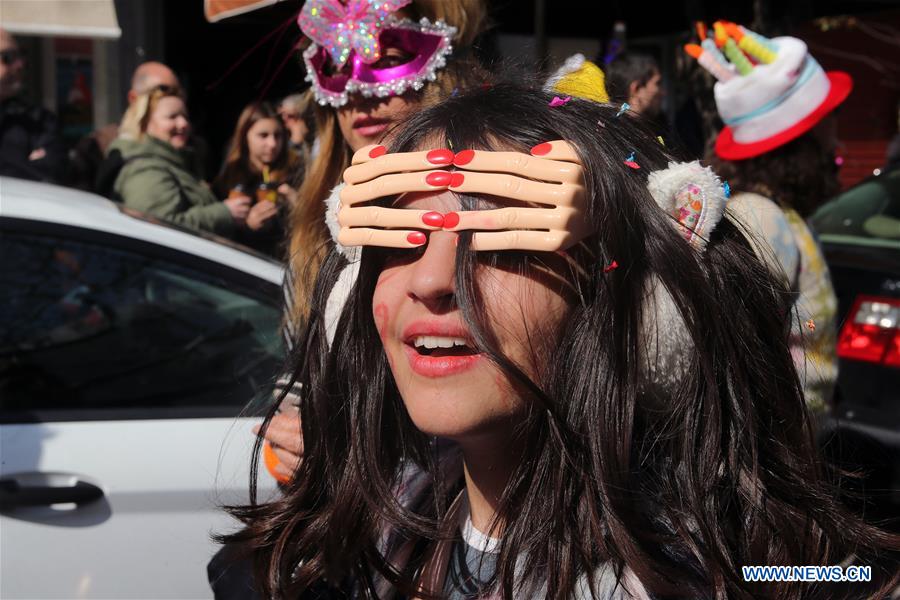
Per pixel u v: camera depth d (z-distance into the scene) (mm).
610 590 882
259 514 1097
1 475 1967
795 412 978
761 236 1328
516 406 858
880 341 3137
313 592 1059
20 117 3992
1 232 2213
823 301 2051
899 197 3936
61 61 6230
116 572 1964
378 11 1676
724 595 869
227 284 2299
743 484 926
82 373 2156
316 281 1133
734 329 932
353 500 1026
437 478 1080
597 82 1188
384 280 904
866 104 8102
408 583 1003
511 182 838
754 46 2168
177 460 2023
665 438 931
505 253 841
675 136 1057
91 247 2260
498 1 5809
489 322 834
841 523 967
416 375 870
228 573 1109
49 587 1934
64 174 4102
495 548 964
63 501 1979
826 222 4027
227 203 3561
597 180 876
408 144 955
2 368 2129
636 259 898
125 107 6312
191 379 2176
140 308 2242
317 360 1099
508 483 933
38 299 2199
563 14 6375
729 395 929
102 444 2033
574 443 873
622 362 878
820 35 8219
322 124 1831
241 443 2043
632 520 872
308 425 1093
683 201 928
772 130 2152
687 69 5227
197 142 4617
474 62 1749
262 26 6539
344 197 912
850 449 1877
